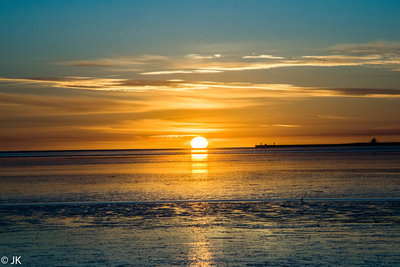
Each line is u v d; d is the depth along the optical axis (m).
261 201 32.53
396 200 32.03
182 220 24.91
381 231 21.39
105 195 37.78
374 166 78.31
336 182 47.72
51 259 17.45
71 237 20.89
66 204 32.03
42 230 22.52
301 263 16.61
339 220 24.31
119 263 16.92
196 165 97.12
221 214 26.80
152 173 68.44
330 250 18.16
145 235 21.17
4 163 123.25
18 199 35.50
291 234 20.98
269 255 17.62
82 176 62.75
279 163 99.94
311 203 31.14
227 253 17.98
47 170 81.19
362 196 35.00
